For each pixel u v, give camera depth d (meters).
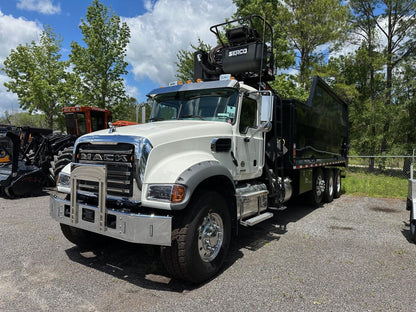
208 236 3.67
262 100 4.66
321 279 3.75
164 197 3.25
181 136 3.83
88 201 4.02
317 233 5.74
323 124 8.38
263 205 5.18
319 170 8.33
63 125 25.45
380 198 9.88
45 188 9.44
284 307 3.08
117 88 20.31
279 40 16.56
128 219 3.23
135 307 3.07
